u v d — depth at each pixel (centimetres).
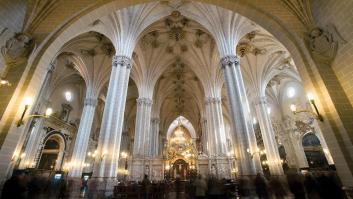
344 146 541
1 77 583
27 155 1844
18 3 640
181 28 2086
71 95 2628
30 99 596
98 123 3347
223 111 3772
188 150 3241
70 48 1927
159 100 3170
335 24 590
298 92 2519
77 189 1641
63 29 705
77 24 747
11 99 561
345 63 567
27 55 623
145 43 2206
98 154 1230
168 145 3616
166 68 2588
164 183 1481
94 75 2291
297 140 2383
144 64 2398
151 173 2034
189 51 2408
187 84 3225
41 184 1133
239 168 1279
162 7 1775
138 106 2311
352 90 557
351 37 540
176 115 4472
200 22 1809
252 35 1930
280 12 735
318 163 2211
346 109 559
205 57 2400
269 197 956
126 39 1636
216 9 1725
